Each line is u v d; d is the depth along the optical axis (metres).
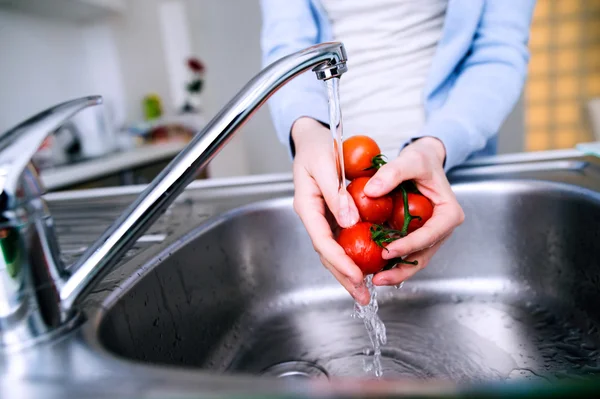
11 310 0.31
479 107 0.62
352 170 0.50
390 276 0.41
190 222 0.63
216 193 0.76
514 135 2.29
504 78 0.67
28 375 0.27
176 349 0.51
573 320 0.58
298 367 0.55
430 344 0.57
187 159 0.32
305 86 0.69
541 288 0.64
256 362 0.57
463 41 0.71
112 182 1.66
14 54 1.93
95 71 2.45
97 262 0.33
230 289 0.64
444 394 0.19
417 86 0.83
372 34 0.82
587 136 3.54
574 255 0.60
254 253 0.68
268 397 0.20
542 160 0.72
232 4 2.46
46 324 0.32
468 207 0.66
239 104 0.32
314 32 0.81
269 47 0.79
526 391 0.18
